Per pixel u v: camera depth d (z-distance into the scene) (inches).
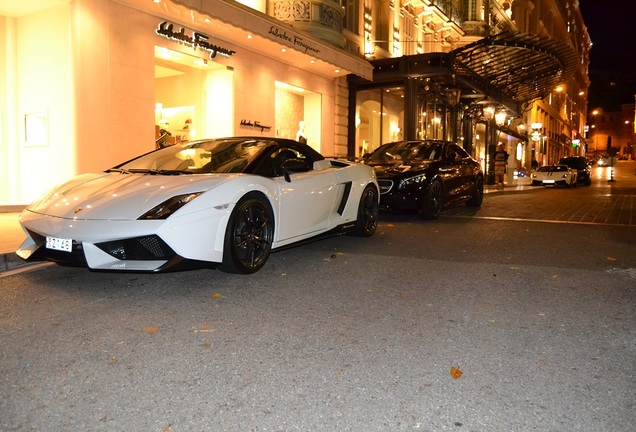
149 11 405.7
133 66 395.9
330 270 203.9
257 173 204.1
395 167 363.9
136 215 163.0
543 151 1914.4
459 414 93.4
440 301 162.7
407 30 888.3
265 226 195.6
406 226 334.6
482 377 108.5
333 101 669.3
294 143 238.5
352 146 703.7
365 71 641.0
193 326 136.9
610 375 110.2
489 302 161.8
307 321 142.4
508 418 92.2
